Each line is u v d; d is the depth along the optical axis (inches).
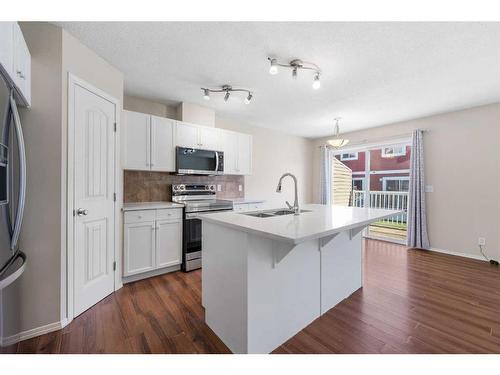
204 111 140.6
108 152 89.8
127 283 101.2
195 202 130.0
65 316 70.7
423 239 152.8
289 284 67.3
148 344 62.9
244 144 160.6
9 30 48.1
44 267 67.1
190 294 91.7
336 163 229.0
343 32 71.9
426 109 141.1
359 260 98.7
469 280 106.2
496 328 70.6
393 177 192.7
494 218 130.2
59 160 69.3
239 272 58.7
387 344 63.8
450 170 145.4
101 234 86.4
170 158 124.0
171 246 112.7
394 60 87.2
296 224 59.6
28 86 62.4
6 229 58.0
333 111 146.8
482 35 72.0
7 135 51.7
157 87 113.9
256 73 99.2
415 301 87.5
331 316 78.0
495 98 123.4
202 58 88.0
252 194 183.6
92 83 82.3
